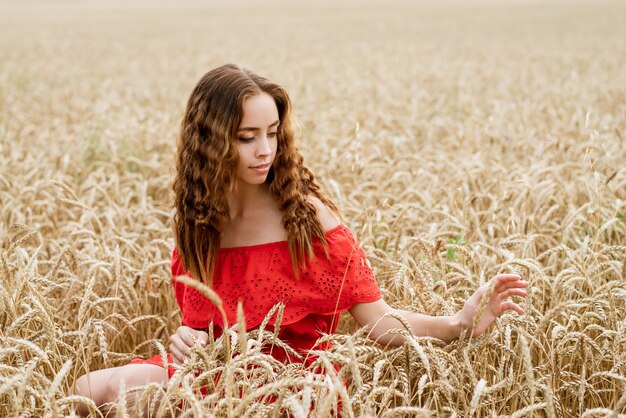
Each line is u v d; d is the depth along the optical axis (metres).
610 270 3.58
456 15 43.84
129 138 7.62
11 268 3.33
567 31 28.89
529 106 10.04
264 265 2.92
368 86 13.84
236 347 2.58
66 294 3.62
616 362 2.69
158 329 3.49
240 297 2.92
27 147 7.82
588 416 2.19
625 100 11.44
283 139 2.85
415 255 4.12
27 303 3.12
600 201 4.47
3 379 2.24
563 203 5.00
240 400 2.19
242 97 2.68
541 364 2.90
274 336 2.56
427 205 4.63
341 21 40.88
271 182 2.91
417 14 46.38
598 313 3.00
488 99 11.44
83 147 7.41
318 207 2.97
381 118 9.07
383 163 6.23
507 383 2.60
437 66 17.61
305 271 2.90
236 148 2.72
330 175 6.07
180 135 2.91
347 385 2.97
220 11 57.91
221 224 2.87
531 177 5.30
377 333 2.92
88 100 12.65
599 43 23.22
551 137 7.40
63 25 39.81
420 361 2.75
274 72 16.81
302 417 1.93
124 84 15.18
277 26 37.41
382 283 3.68
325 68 17.83
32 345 2.35
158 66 19.25
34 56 21.84
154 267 3.70
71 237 4.44
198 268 2.98
